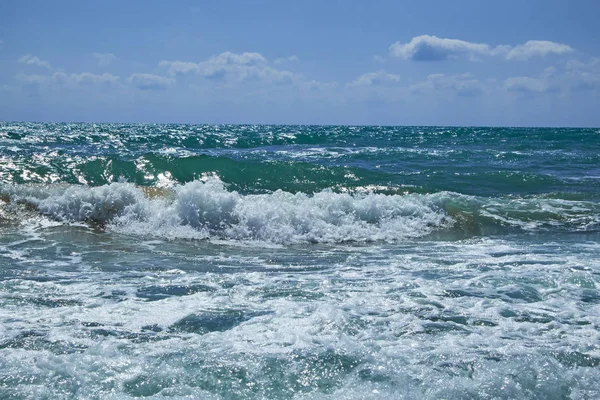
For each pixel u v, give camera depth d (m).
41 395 3.51
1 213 9.61
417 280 6.56
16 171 12.89
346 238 9.37
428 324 5.02
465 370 4.03
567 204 12.06
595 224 10.82
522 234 9.97
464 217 10.88
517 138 45.25
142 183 13.49
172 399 3.53
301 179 14.60
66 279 6.42
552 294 6.04
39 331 4.68
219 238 9.14
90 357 4.11
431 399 3.62
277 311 5.31
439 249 8.65
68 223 9.59
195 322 5.00
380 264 7.55
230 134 39.91
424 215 10.70
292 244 8.96
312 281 6.53
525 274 6.90
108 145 25.42
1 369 3.85
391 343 4.54
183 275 6.77
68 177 13.09
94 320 5.00
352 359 4.18
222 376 3.88
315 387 3.76
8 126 59.84
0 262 7.09
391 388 3.75
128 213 9.81
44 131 41.56
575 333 4.86
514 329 4.93
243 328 4.84
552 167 20.14
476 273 6.98
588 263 7.57
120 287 6.13
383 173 15.84
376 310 5.41
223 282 6.43
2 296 5.62
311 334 4.70
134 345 4.41
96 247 8.20
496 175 16.48
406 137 44.03
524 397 3.68
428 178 15.77
